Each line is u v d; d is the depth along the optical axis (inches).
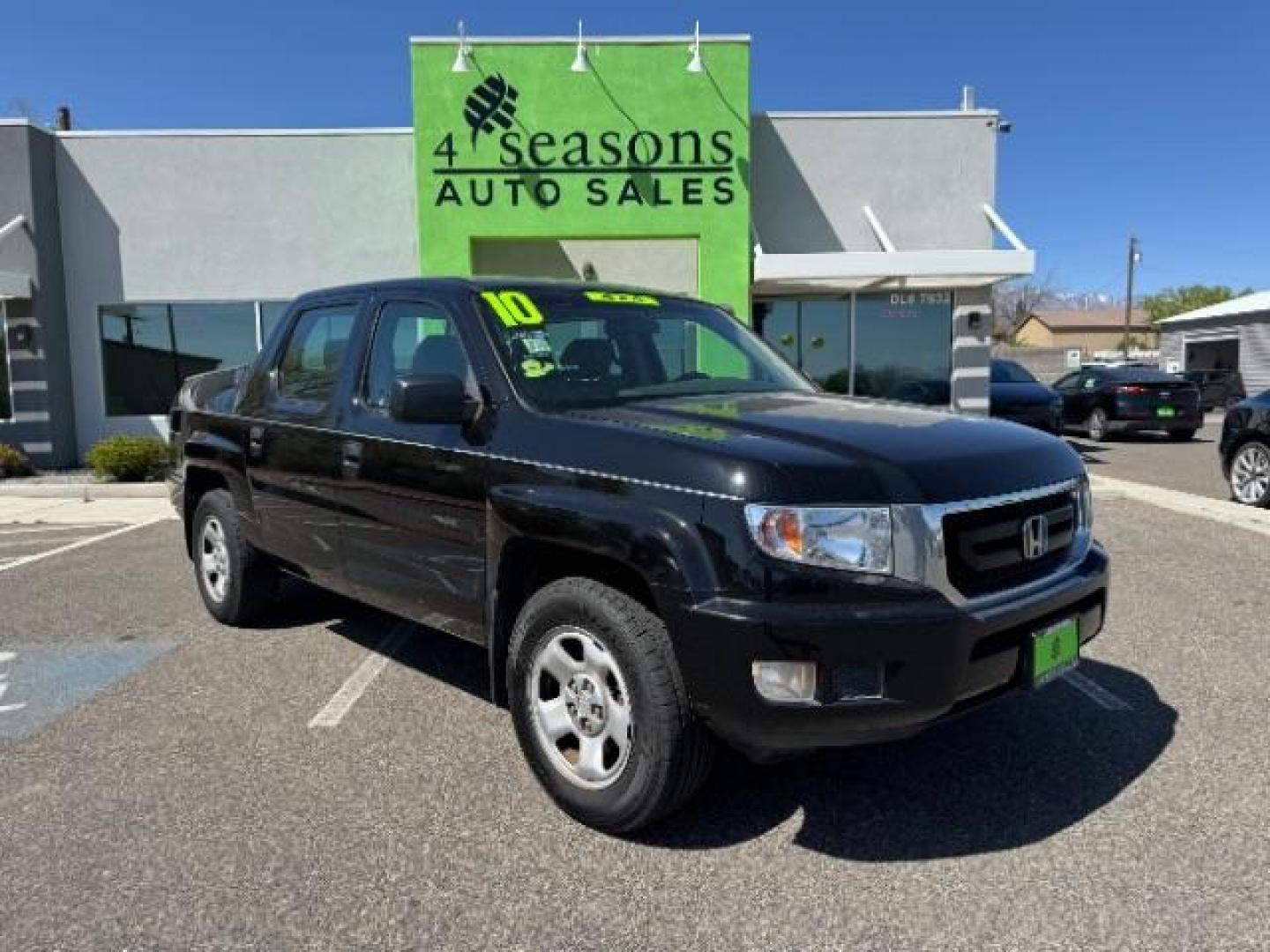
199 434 230.2
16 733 167.8
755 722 114.7
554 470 134.6
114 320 568.4
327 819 136.3
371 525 171.0
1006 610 120.9
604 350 165.5
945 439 131.5
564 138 518.3
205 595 237.6
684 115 519.5
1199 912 112.7
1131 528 345.7
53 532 368.8
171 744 162.4
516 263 564.4
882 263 490.0
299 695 185.3
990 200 562.9
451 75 513.0
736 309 527.8
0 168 535.5
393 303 176.7
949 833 132.3
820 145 559.5
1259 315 1293.1
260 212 564.1
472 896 117.1
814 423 135.0
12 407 550.0
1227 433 406.3
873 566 115.3
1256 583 265.6
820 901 116.2
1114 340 3265.3
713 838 131.1
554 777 136.4
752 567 114.0
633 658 123.1
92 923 111.5
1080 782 147.1
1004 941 108.0
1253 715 172.2
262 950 106.8
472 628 153.6
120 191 560.7
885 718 114.8
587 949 107.1
